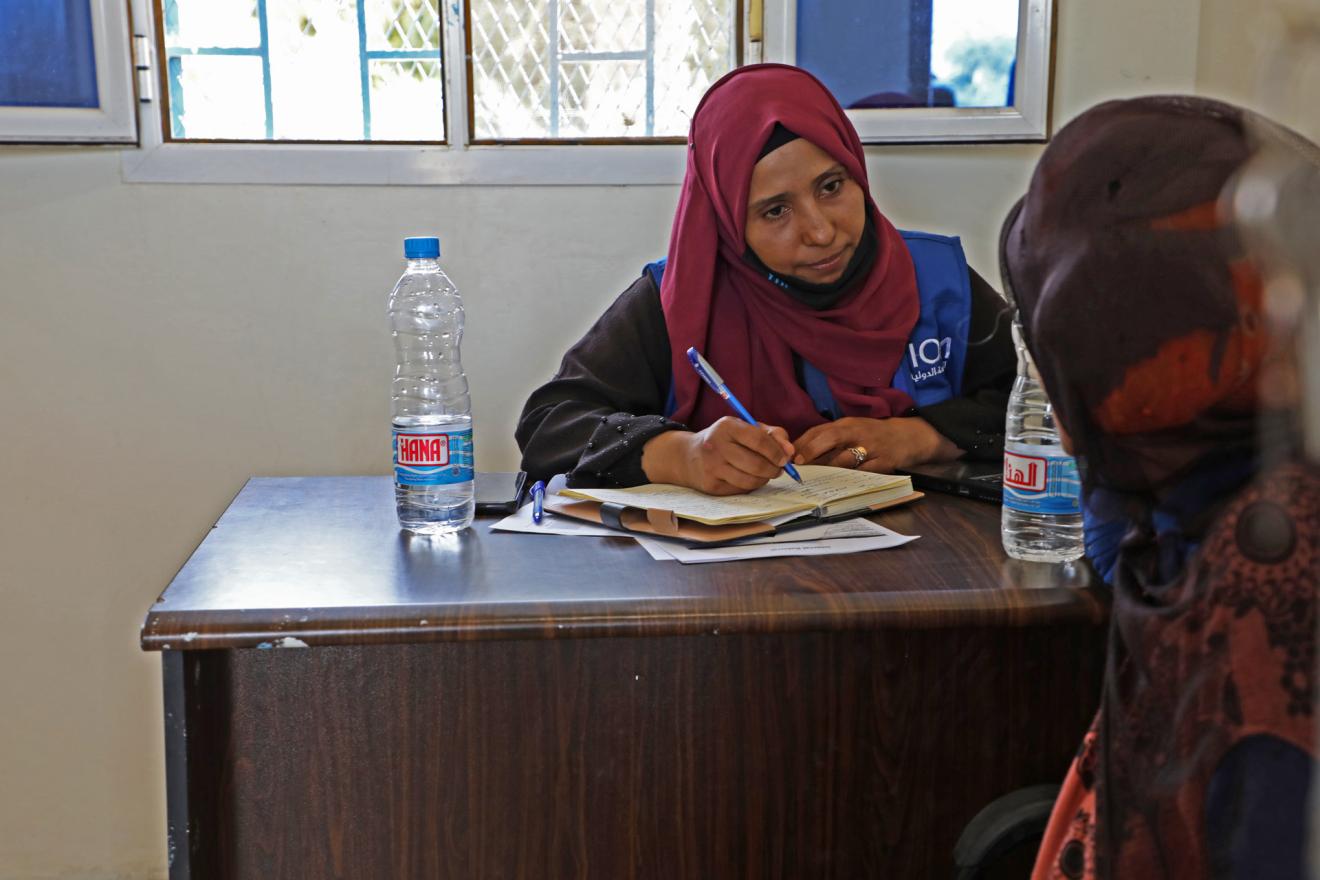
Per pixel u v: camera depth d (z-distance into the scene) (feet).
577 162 7.36
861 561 3.53
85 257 7.20
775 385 5.35
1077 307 2.05
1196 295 1.93
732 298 5.38
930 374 5.51
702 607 3.12
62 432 7.36
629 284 7.50
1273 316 1.50
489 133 7.39
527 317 7.52
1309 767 1.61
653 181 7.38
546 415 4.89
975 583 3.28
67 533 7.47
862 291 5.34
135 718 7.67
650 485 4.27
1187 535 1.96
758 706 3.44
